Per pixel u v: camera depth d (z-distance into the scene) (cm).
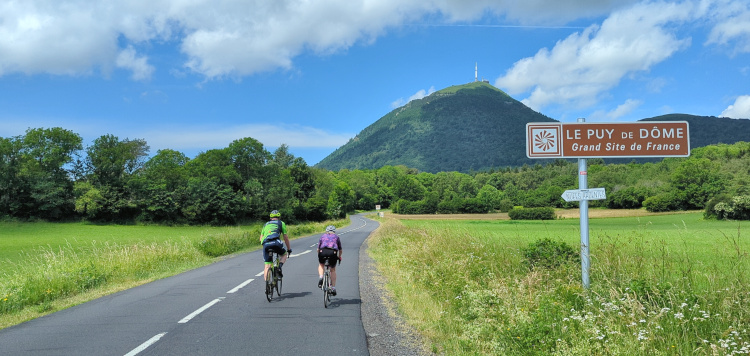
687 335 518
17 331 694
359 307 859
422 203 12900
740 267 752
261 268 1552
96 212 7781
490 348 557
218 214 8431
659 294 634
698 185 8806
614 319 567
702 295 644
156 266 1603
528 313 631
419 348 588
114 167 8288
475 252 1223
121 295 1030
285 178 9762
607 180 11938
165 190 8288
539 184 16025
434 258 1270
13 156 7819
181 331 673
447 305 795
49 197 7681
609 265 806
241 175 9575
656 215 8362
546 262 1018
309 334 655
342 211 11738
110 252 1739
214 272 1455
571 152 775
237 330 679
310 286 1131
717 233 3175
